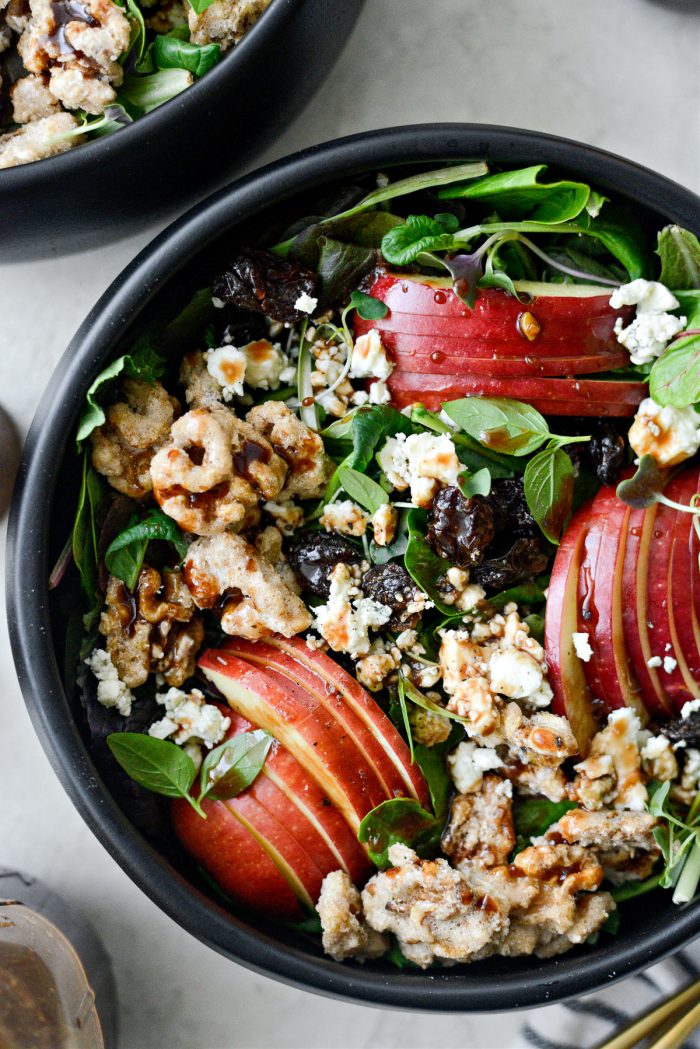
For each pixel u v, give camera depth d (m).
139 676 0.52
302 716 0.52
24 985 0.53
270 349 0.53
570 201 0.51
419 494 0.52
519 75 0.59
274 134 0.54
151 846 0.51
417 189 0.51
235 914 0.53
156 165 0.51
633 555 0.52
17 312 0.59
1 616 0.58
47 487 0.50
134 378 0.52
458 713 0.52
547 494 0.52
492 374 0.52
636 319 0.52
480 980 0.50
